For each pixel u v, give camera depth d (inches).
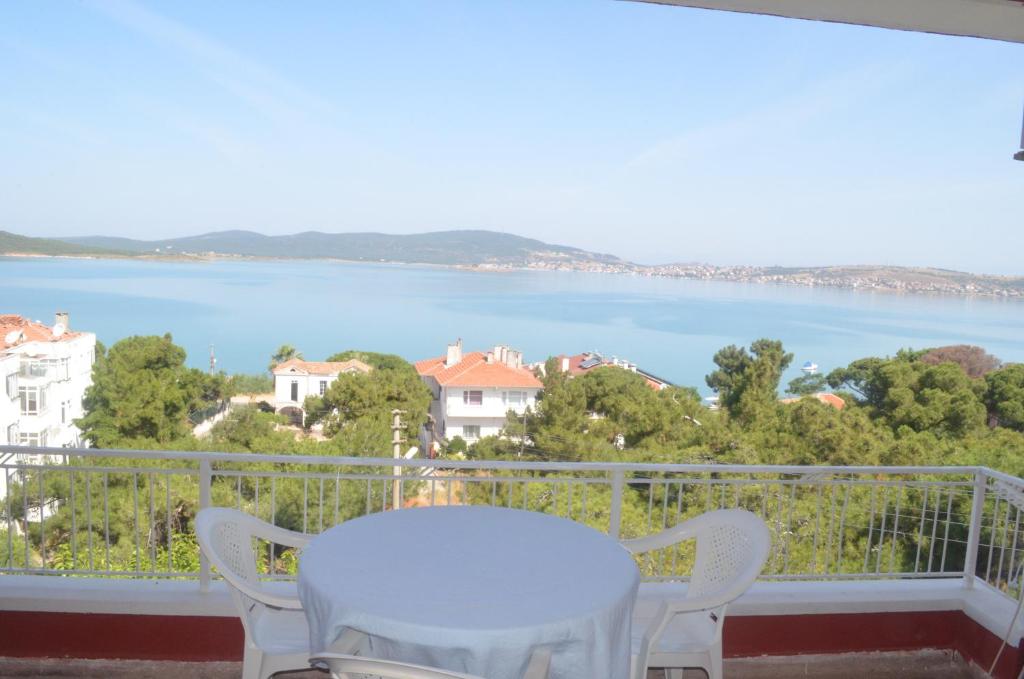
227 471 98.4
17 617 97.1
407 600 54.5
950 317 1141.1
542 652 51.2
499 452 802.2
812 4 94.3
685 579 111.0
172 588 100.7
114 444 855.7
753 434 650.8
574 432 759.1
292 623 77.3
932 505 279.9
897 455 580.4
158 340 895.7
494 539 68.7
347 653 50.9
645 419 733.9
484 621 51.3
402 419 959.6
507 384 1173.7
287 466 343.6
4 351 806.5
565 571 61.2
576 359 1291.8
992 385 607.2
